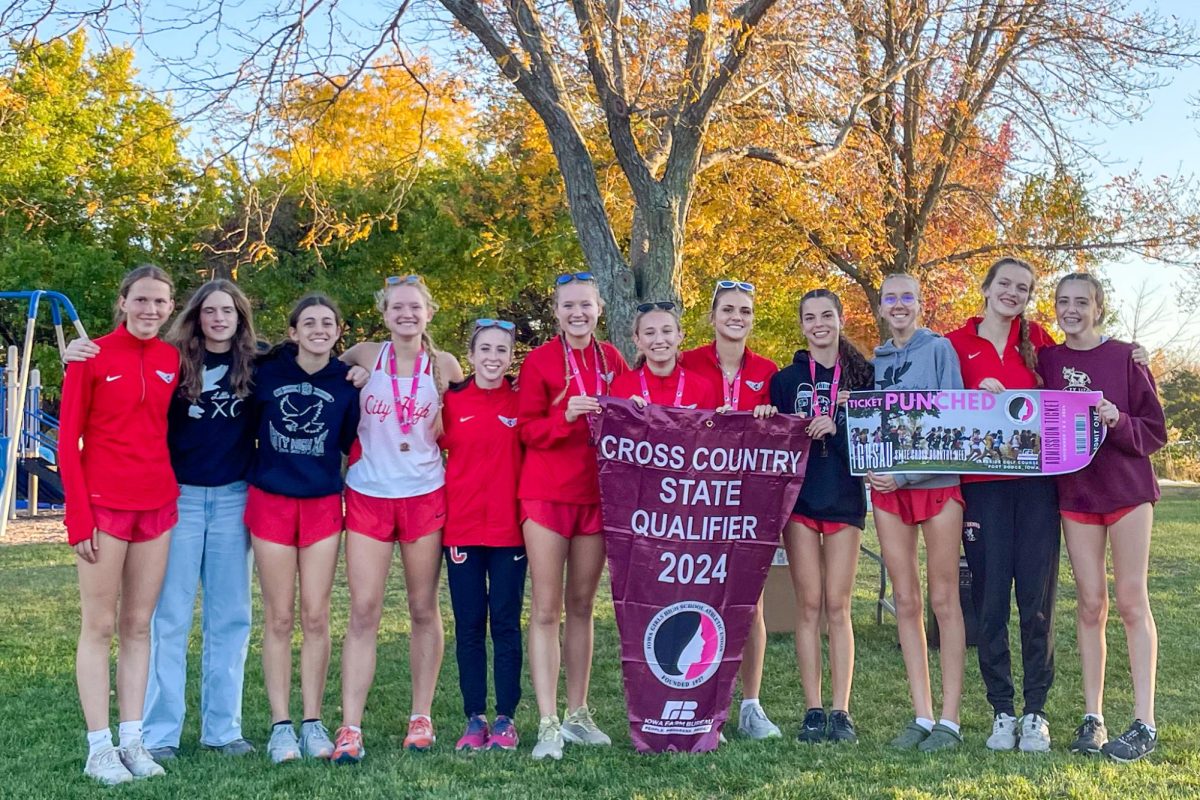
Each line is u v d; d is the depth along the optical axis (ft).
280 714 16.05
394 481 16.12
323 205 42.39
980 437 16.07
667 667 16.25
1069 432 15.87
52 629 26.40
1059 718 18.01
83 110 76.69
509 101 43.34
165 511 15.48
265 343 16.69
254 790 14.20
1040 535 16.12
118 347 15.10
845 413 16.69
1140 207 57.57
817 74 42.01
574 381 16.43
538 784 14.51
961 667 16.60
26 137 74.28
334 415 15.92
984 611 16.30
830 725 16.94
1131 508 16.03
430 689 16.80
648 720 16.16
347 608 29.84
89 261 75.25
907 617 16.87
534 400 16.35
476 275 75.31
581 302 16.40
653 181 34.55
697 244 54.39
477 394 16.58
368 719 18.37
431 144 55.93
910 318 16.93
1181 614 27.84
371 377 16.16
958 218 65.21
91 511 14.78
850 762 15.33
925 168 60.39
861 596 31.40
